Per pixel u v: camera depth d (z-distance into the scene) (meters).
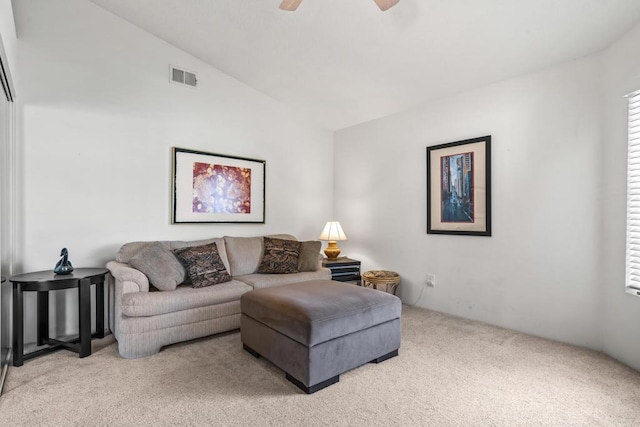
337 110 4.33
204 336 2.77
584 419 1.71
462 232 3.37
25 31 2.70
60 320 2.82
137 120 3.26
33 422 1.66
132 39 3.23
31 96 2.71
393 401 1.87
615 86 2.38
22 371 2.20
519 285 2.96
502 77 3.04
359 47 3.00
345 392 1.96
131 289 2.49
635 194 2.26
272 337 2.21
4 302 2.45
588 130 2.56
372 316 2.25
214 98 3.79
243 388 2.00
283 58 3.43
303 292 2.44
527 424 1.67
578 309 2.63
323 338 1.97
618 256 2.37
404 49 2.89
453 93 3.45
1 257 2.34
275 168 4.33
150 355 2.46
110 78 3.10
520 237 2.96
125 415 1.72
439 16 2.44
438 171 3.59
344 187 4.76
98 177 3.03
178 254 3.02
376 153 4.30
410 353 2.51
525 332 2.92
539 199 2.83
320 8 2.62
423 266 3.75
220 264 3.17
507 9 2.27
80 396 1.90
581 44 2.46
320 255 3.96
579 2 2.12
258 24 2.95
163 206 3.42
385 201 4.18
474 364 2.32
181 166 3.52
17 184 2.64
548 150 2.78
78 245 2.92
